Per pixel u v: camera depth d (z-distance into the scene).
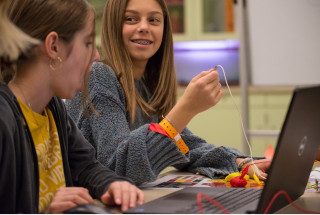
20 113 0.96
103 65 1.42
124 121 1.35
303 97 0.80
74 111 1.45
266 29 2.89
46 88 1.01
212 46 4.58
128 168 1.22
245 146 2.87
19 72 0.99
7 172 0.87
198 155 1.48
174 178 1.36
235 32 4.15
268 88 4.05
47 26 0.96
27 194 0.93
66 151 1.15
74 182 1.21
